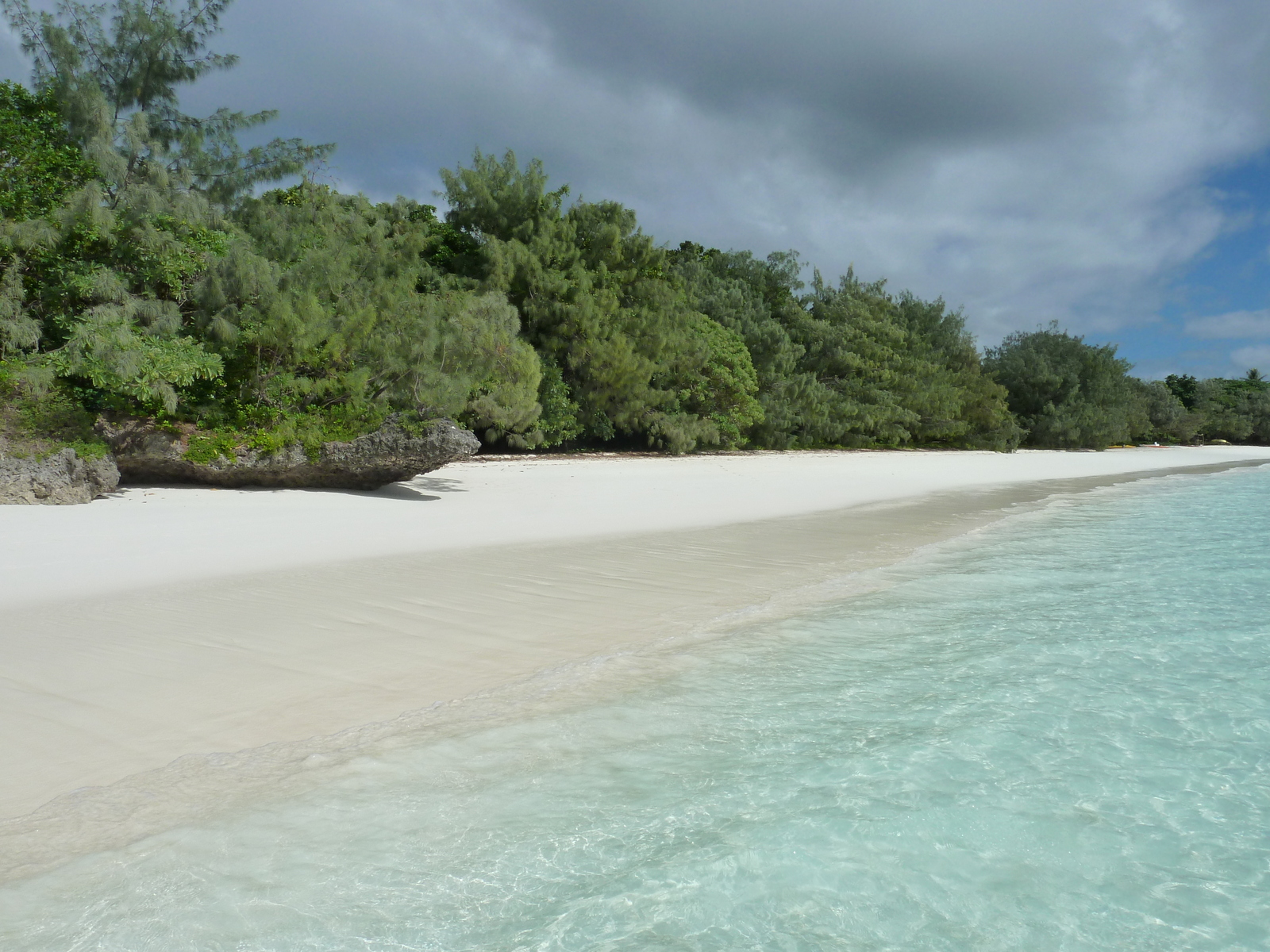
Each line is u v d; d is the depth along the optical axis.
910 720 4.85
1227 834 3.69
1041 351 55.06
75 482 11.76
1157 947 2.89
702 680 5.45
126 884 3.01
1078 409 52.59
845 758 4.32
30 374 12.34
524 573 8.57
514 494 15.60
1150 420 69.25
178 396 13.88
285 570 8.30
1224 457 52.94
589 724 4.64
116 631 5.99
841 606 7.56
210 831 3.40
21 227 13.29
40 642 5.70
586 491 16.48
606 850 3.38
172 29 20.03
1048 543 11.73
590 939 2.82
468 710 4.81
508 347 22.20
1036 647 6.35
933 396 43.88
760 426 35.16
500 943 2.77
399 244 22.48
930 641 6.48
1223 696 5.36
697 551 10.22
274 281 15.26
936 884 3.25
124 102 20.28
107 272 13.83
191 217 15.92
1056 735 4.71
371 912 2.91
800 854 3.42
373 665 5.52
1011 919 3.05
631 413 28.70
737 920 2.96
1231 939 2.95
